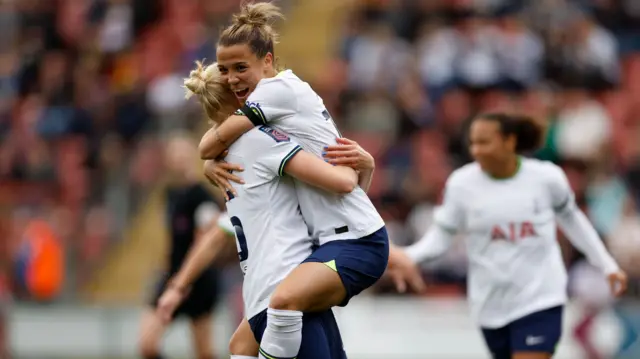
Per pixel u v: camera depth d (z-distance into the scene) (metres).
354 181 17.47
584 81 56.84
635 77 60.72
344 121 54.66
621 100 58.09
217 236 22.44
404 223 46.16
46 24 65.94
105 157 52.62
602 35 60.09
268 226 17.59
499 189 23.53
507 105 52.91
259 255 17.61
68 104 60.22
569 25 58.28
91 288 48.00
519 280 23.20
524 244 23.28
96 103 58.78
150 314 30.31
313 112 17.75
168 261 32.22
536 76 57.03
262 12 17.77
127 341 43.38
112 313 43.66
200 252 22.50
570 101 54.41
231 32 17.62
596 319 37.38
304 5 66.44
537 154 41.78
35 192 54.56
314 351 17.55
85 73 62.91
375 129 54.03
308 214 17.83
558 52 57.44
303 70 60.75
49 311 44.41
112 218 49.78
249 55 17.53
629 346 37.84
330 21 65.00
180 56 61.16
